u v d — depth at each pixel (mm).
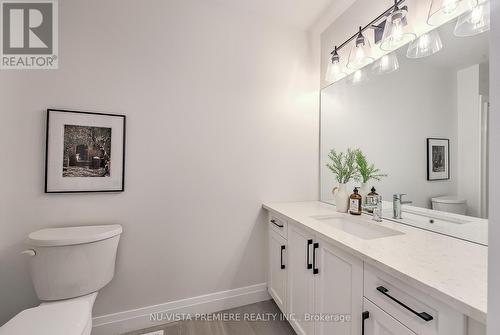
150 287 1682
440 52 1222
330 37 2033
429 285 684
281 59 2051
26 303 1413
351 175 1772
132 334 1598
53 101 1446
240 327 1685
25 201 1403
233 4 1850
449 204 1184
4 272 1377
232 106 1889
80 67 1499
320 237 1210
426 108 1294
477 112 1082
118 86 1581
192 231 1786
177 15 1728
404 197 1412
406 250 965
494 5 437
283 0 1806
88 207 1521
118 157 1575
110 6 1567
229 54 1877
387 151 1524
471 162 1104
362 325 948
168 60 1703
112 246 1431
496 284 434
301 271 1435
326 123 2094
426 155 1294
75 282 1308
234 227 1912
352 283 1022
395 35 1313
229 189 1890
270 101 2014
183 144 1749
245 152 1934
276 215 1788
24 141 1398
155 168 1678
